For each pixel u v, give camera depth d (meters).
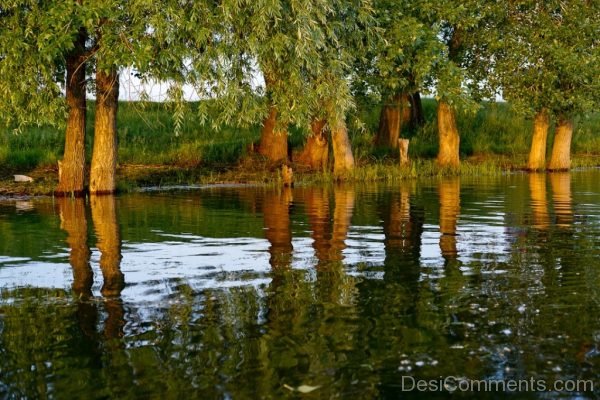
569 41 26.11
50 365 5.66
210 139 31.27
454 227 12.70
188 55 16.06
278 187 22.22
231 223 13.55
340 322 6.65
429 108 40.72
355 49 21.34
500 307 7.07
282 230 12.55
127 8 15.90
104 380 5.36
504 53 26.58
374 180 24.78
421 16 24.28
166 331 6.44
